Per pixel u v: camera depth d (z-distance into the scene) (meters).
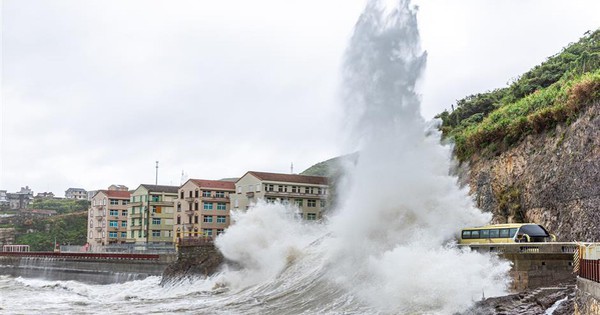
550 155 48.03
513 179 52.50
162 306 44.41
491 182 55.53
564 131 47.25
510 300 28.36
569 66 71.88
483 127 60.31
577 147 44.59
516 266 30.73
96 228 133.50
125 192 135.12
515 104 61.53
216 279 58.12
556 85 58.81
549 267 30.66
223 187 105.50
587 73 50.91
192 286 60.28
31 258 110.81
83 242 175.75
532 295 28.30
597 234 39.56
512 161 53.31
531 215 48.34
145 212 118.38
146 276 77.94
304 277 44.25
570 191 43.75
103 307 46.41
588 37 83.50
